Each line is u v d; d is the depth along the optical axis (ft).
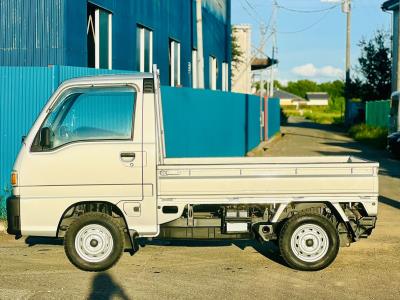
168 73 71.10
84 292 23.24
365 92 164.55
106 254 25.98
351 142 112.88
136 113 25.80
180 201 25.77
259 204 26.22
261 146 96.12
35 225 25.89
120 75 26.50
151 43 64.90
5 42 42.73
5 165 37.88
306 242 26.03
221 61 107.24
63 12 42.34
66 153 25.85
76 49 44.24
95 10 49.83
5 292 23.18
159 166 25.73
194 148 54.13
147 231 25.88
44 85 37.81
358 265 27.43
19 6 42.60
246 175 25.75
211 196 25.79
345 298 22.50
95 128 26.48
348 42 170.30
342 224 26.71
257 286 24.00
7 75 37.83
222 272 26.13
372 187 25.73
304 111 358.84
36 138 26.04
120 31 54.80
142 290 23.48
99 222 25.84
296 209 26.55
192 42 83.30
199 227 26.53
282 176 25.77
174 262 27.86
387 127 118.83
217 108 62.59
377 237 33.27
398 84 92.12
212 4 96.89
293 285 24.16
